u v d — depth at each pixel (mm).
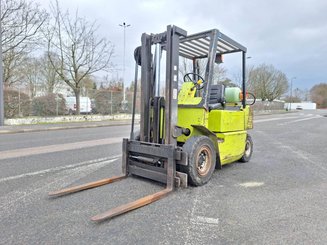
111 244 2674
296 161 6762
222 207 3670
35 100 17406
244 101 6277
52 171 5418
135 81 5094
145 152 4625
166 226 3084
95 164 6055
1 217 3271
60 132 13234
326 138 11586
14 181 4730
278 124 20297
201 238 2820
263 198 4047
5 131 12758
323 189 4508
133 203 3580
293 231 2992
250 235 2895
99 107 21469
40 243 2678
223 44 5449
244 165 6273
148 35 4867
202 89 4969
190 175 4414
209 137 4996
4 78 18828
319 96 86312
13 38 18000
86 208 3557
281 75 59594
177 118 4770
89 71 21969
